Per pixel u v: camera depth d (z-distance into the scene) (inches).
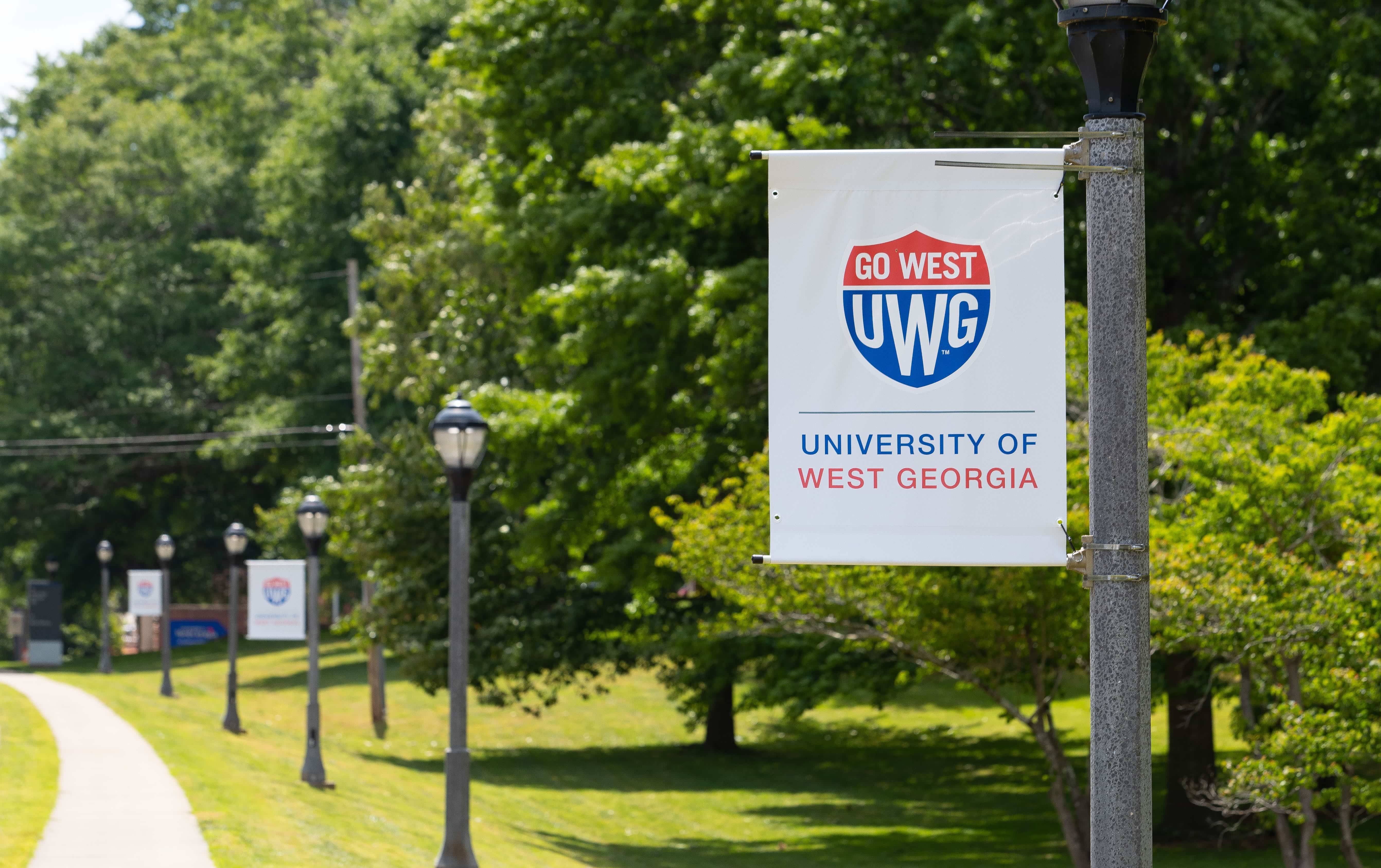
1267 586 475.2
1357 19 807.1
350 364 1983.3
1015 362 233.1
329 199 1989.4
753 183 786.8
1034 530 232.2
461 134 1471.5
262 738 1095.0
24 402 2165.4
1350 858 486.3
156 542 2402.8
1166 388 587.5
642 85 958.4
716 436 978.1
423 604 1295.5
